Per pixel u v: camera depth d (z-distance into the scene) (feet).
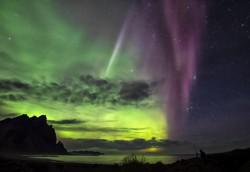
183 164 35.35
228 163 33.68
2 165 45.11
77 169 42.29
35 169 45.01
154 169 35.99
